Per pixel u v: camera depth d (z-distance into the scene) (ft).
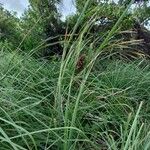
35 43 23.22
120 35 25.43
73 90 12.00
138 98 13.64
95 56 11.30
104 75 14.03
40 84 11.98
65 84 11.98
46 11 33.53
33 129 9.09
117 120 11.34
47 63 14.49
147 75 15.40
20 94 10.48
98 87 12.08
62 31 32.42
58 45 24.85
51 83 12.49
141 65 20.40
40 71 13.12
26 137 8.86
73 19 31.58
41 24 32.58
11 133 8.92
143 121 11.85
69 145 8.62
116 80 13.93
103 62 16.67
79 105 10.92
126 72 15.44
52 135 9.17
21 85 11.32
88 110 11.21
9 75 11.78
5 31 32.19
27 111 9.31
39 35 30.48
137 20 30.83
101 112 11.13
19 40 30.71
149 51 29.84
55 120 9.20
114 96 12.33
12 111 9.48
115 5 26.37
